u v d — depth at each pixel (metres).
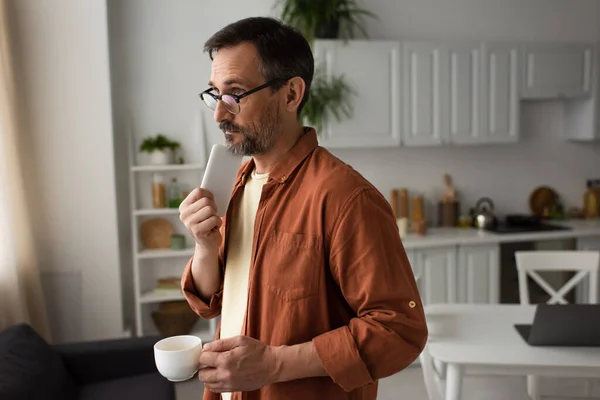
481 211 4.71
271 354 1.21
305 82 1.34
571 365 1.98
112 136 3.70
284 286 1.27
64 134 3.65
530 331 2.23
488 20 4.74
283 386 1.27
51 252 3.69
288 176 1.32
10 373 2.33
